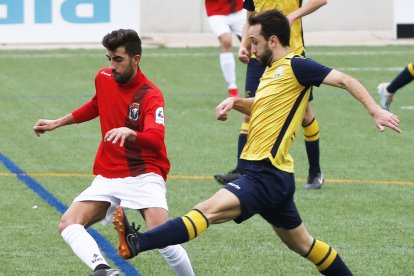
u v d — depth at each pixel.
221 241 16.55
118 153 13.15
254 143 12.52
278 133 12.40
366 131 27.19
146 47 45.03
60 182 21.03
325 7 49.84
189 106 31.08
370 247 16.16
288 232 12.74
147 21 50.06
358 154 24.22
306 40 46.91
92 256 12.44
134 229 11.70
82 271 14.77
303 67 12.34
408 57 41.09
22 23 44.06
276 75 12.55
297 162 23.36
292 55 12.64
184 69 38.78
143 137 12.37
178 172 22.06
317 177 20.47
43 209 18.69
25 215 18.22
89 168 22.45
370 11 49.91
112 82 13.19
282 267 15.02
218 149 24.70
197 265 15.11
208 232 17.12
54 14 44.25
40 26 44.22
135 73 13.08
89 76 37.06
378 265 15.14
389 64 39.31
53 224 17.56
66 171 22.12
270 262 15.30
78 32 44.38
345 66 38.94
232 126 27.94
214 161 23.28
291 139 12.48
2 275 14.51
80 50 42.94
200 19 50.22
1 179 21.30
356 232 17.08
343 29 50.03
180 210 18.62
